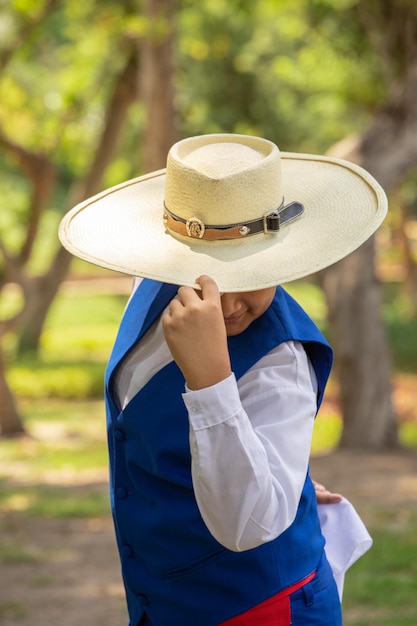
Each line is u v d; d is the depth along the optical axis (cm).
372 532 919
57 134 2400
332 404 2209
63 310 4222
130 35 1933
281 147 3169
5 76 2433
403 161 1498
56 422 2039
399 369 2686
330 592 271
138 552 269
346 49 1991
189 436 232
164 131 1622
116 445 271
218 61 2962
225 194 243
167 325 225
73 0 1928
